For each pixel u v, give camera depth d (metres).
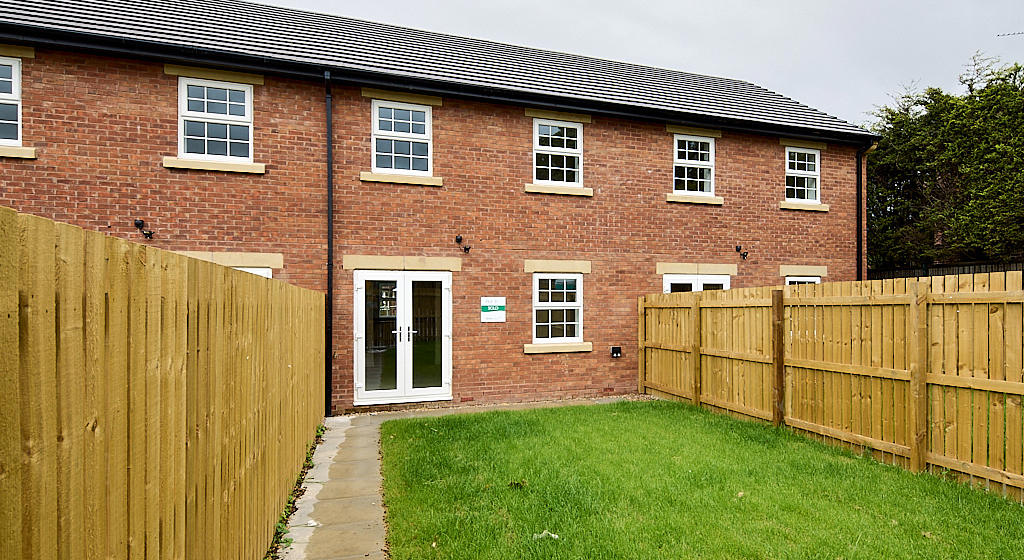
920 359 5.46
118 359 1.66
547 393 10.08
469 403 9.60
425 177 9.39
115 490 1.64
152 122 8.20
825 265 11.98
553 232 10.16
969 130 19.92
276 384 4.32
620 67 14.03
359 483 5.39
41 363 1.28
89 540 1.49
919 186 22.67
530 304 9.98
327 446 6.75
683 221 11.02
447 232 9.52
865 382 6.09
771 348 7.47
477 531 4.07
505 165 9.91
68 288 1.40
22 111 7.69
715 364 8.68
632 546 3.82
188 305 2.31
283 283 4.68
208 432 2.58
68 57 7.88
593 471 5.39
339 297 8.95
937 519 4.28
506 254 9.85
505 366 9.83
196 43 8.45
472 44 13.12
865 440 6.02
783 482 5.10
